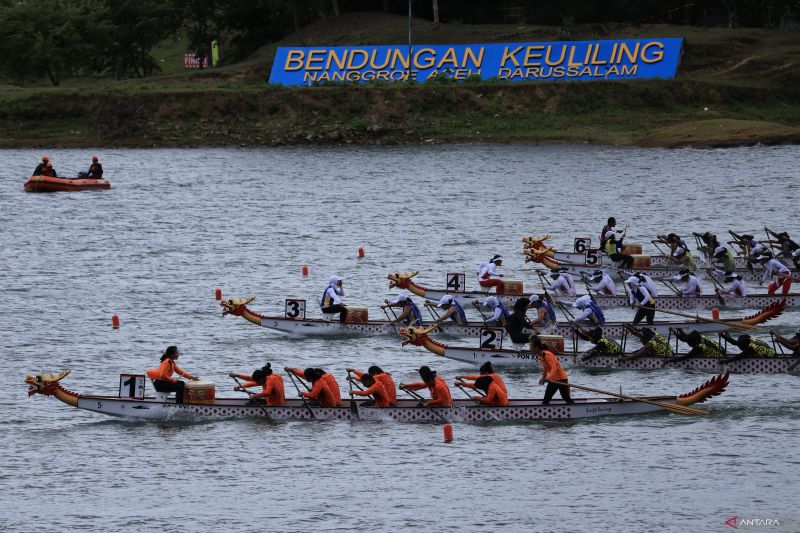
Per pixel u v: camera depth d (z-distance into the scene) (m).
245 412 111.88
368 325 147.38
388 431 108.75
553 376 111.06
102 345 142.75
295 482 96.19
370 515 89.50
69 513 90.12
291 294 174.00
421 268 192.75
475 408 110.94
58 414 114.69
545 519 88.81
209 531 86.88
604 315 156.75
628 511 90.06
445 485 95.44
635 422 110.75
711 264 184.25
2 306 164.88
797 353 125.94
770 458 100.69
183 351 139.50
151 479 97.12
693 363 127.62
